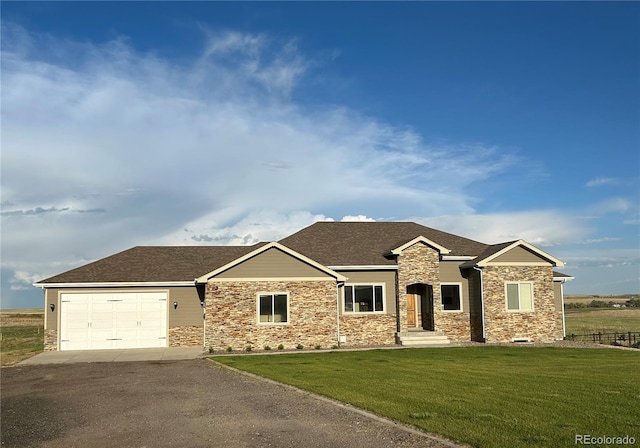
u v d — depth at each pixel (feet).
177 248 106.32
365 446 27.99
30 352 86.02
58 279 89.20
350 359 69.82
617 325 157.07
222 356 77.10
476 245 106.52
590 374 52.80
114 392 47.14
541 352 78.18
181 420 35.01
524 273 95.40
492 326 93.40
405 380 49.26
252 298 86.89
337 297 89.86
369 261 95.61
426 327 98.58
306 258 88.89
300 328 87.86
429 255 95.35
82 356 79.30
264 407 38.29
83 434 32.40
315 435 30.35
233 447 28.53
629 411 34.47
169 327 90.58
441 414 34.01
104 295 89.61
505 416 33.24
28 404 42.83
